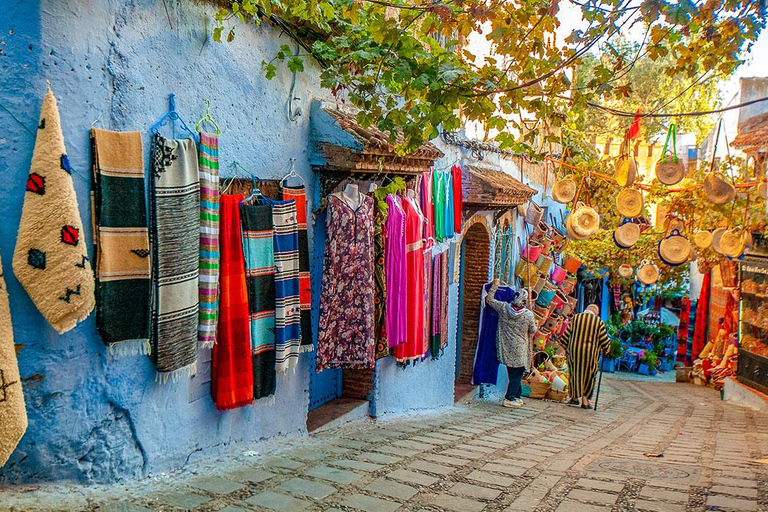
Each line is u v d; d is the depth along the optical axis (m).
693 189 11.89
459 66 5.13
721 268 14.30
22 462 3.56
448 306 9.93
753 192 11.34
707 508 4.43
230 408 4.81
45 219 3.39
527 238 14.05
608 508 4.40
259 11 5.24
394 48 5.02
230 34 4.59
